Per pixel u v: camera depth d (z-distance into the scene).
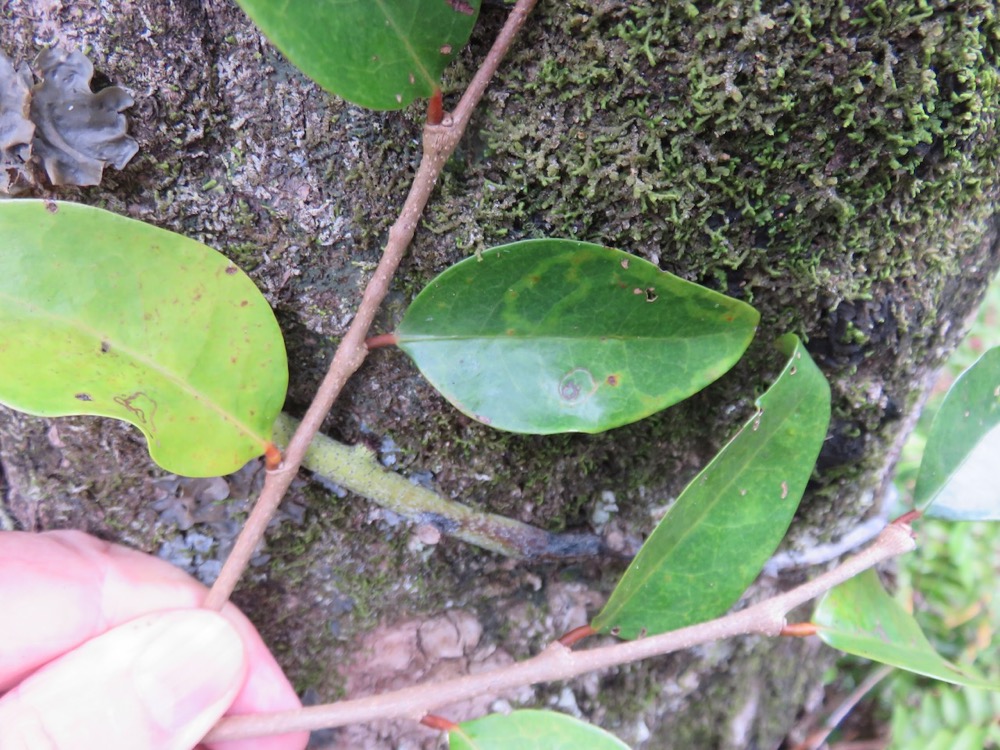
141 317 0.12
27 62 0.12
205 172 0.13
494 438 0.15
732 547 0.14
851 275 0.14
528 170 0.13
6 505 0.16
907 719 0.26
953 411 0.14
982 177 0.14
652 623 0.14
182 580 0.15
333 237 0.14
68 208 0.11
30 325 0.12
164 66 0.13
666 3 0.12
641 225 0.13
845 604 0.14
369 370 0.14
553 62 0.12
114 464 0.15
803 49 0.12
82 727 0.13
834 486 0.16
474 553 0.16
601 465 0.16
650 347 0.13
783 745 0.24
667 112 0.12
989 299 0.36
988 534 0.28
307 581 0.16
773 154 0.13
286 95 0.13
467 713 0.17
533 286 0.13
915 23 0.12
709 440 0.16
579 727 0.14
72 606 0.14
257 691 0.15
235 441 0.13
